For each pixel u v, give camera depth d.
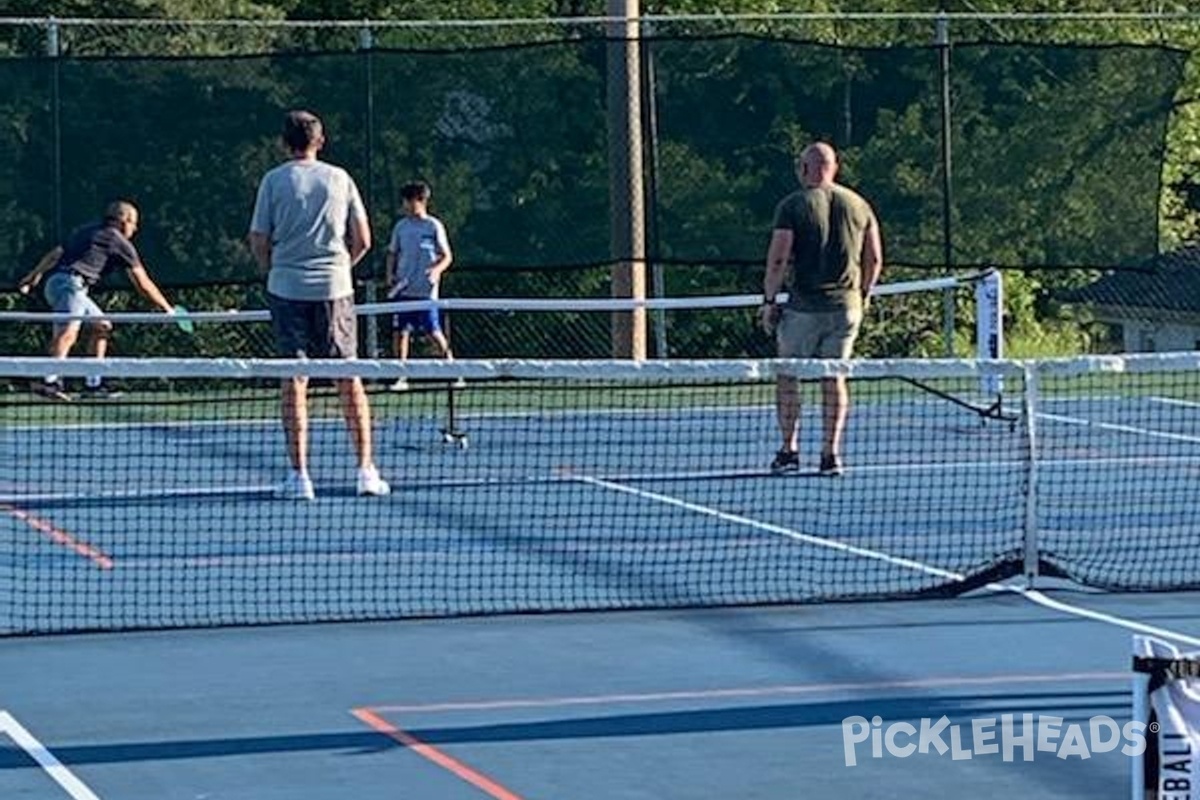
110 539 15.22
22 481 18.17
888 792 9.00
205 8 34.53
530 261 24.47
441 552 14.70
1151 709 6.94
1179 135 38.62
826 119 24.66
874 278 18.50
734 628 12.29
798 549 14.91
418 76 24.30
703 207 24.52
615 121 24.41
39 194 23.72
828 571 14.09
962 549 14.90
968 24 37.31
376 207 24.28
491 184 24.41
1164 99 24.81
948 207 24.78
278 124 24.08
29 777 9.25
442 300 22.30
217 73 24.00
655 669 11.25
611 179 24.48
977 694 10.66
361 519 16.03
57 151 23.72
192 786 9.10
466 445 20.56
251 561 14.35
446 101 24.33
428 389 21.11
